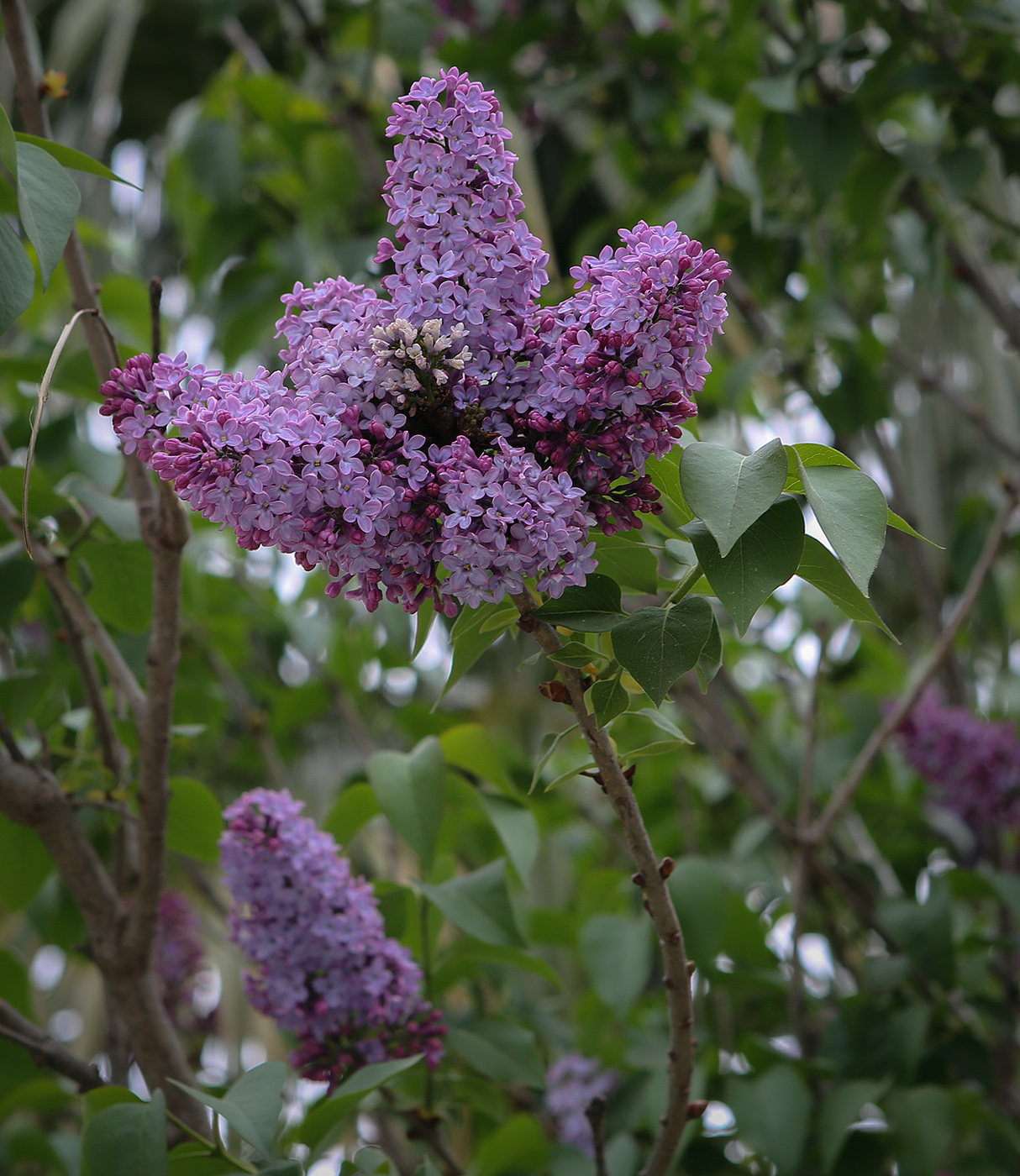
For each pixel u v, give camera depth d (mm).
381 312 1035
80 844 1266
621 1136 1432
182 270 2676
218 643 1877
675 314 1014
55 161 1095
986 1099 1576
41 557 1292
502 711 2531
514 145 2021
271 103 1968
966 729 1653
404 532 1016
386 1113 1427
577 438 1021
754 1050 1466
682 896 1407
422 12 2066
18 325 2025
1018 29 1625
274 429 1002
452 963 1395
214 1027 1984
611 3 2010
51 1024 2307
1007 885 1577
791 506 1032
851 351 1977
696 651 1023
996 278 2330
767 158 1759
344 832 1373
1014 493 1493
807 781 1568
